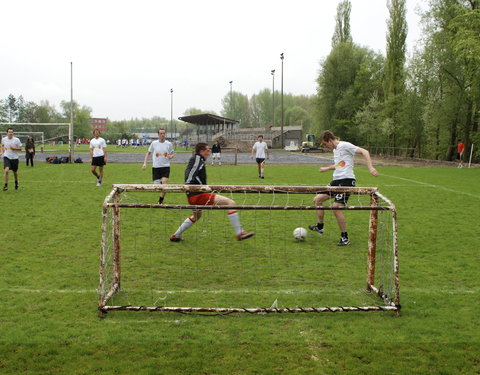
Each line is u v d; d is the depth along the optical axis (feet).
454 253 21.43
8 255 19.95
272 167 81.76
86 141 301.63
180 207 13.61
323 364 10.65
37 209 31.96
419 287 16.53
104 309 13.30
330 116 183.32
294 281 17.01
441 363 10.75
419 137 133.69
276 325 12.91
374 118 158.51
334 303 14.79
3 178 54.39
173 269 18.29
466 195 42.34
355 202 35.14
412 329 12.68
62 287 15.90
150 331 12.38
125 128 414.82
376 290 15.64
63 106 350.84
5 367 10.35
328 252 21.33
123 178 55.31
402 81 138.41
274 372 10.22
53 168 72.08
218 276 17.48
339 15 192.85
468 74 102.58
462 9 92.17
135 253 20.52
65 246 21.66
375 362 10.77
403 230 26.53
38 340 11.69
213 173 66.33
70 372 10.14
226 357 10.90
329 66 180.55
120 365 10.45
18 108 303.48
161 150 34.76
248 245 22.44
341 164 22.75
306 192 15.60
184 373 10.15
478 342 11.89
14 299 14.62
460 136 121.80
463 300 15.16
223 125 238.07
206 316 13.56
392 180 57.57
